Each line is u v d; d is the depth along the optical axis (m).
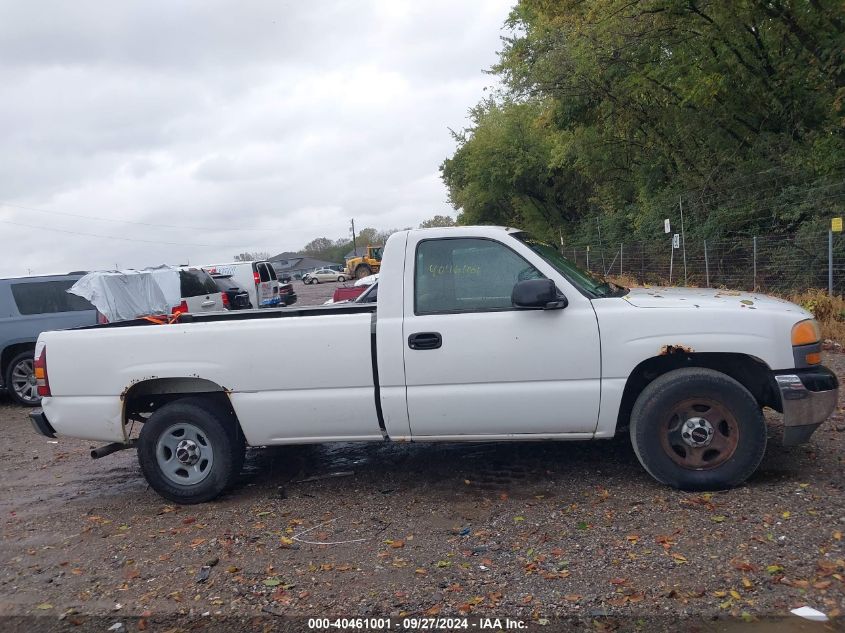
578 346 5.17
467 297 5.40
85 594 4.40
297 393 5.57
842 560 4.00
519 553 4.45
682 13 17.41
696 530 4.53
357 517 5.29
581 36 20.33
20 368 11.20
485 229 5.48
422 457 6.62
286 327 5.57
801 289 14.72
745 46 17.95
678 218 21.22
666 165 23.34
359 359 5.46
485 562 4.37
